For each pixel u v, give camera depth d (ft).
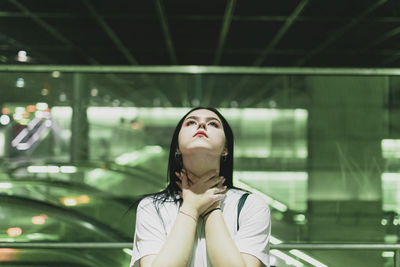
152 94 12.94
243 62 42.83
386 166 12.69
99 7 27.48
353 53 38.34
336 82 12.67
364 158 12.76
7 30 32.17
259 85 12.83
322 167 12.93
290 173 13.08
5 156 12.76
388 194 12.66
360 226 12.63
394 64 42.14
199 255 5.30
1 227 12.67
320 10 27.30
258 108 12.92
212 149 5.31
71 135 12.99
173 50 38.17
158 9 27.73
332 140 12.86
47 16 29.17
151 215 5.60
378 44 35.19
